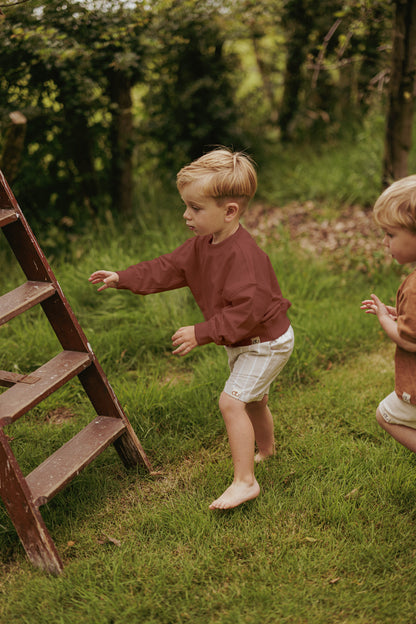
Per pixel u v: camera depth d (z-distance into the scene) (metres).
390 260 4.63
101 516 2.47
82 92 4.60
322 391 3.29
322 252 5.07
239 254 2.24
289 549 2.22
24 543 2.15
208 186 2.16
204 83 5.78
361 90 6.11
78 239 5.00
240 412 2.33
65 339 2.51
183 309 4.12
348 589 2.03
